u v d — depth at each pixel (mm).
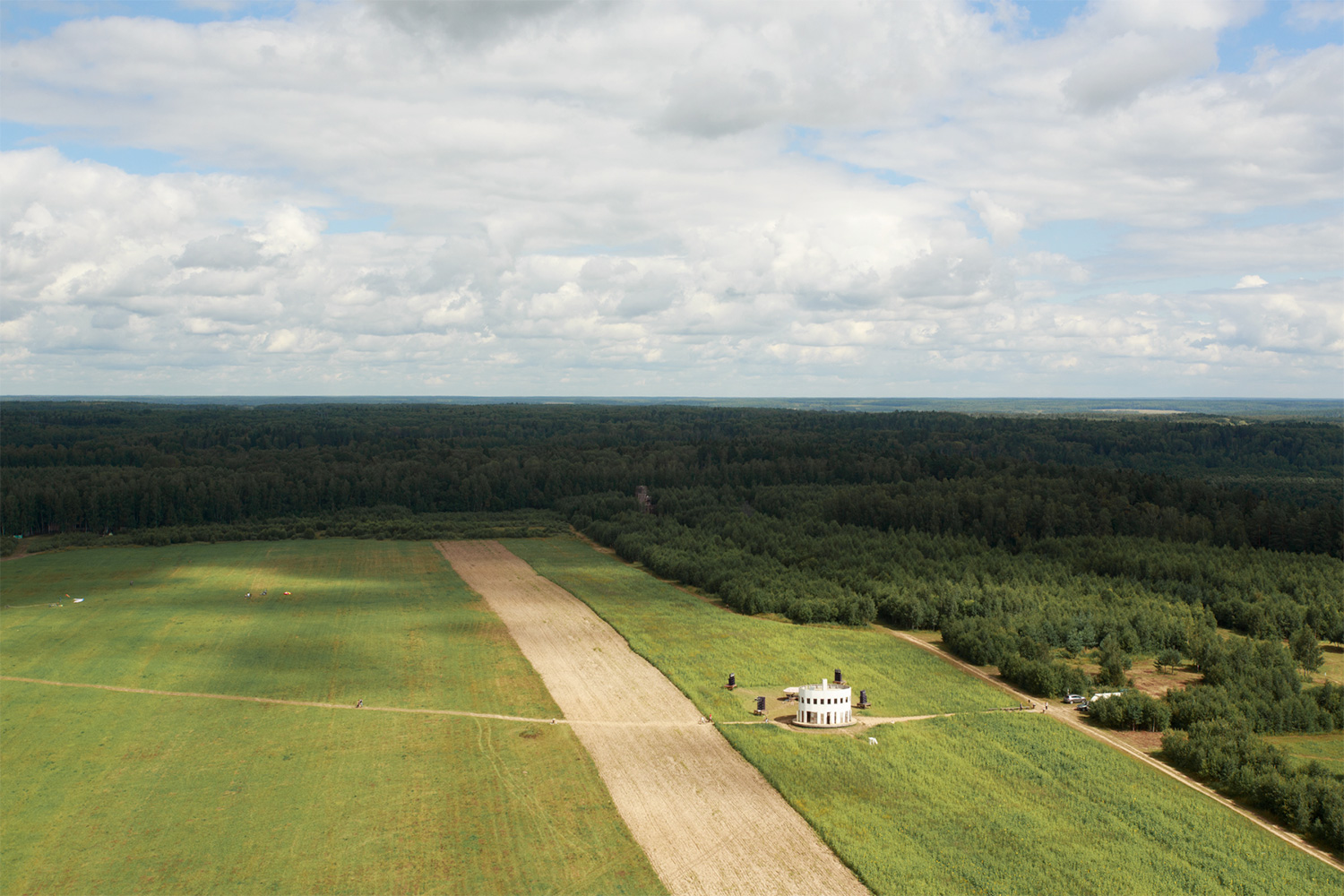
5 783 107938
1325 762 118188
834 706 126625
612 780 110250
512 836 97000
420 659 156875
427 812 101938
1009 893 87750
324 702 135500
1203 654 154500
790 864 92750
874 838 96875
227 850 93812
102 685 141750
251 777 110000
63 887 87500
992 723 128875
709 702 136125
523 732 124312
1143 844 96875
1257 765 110812
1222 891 88875
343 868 90750
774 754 116688
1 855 92875
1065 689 141875
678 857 93500
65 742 119562
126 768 112125
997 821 101000
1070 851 95125
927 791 107500
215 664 152250
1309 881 90688
